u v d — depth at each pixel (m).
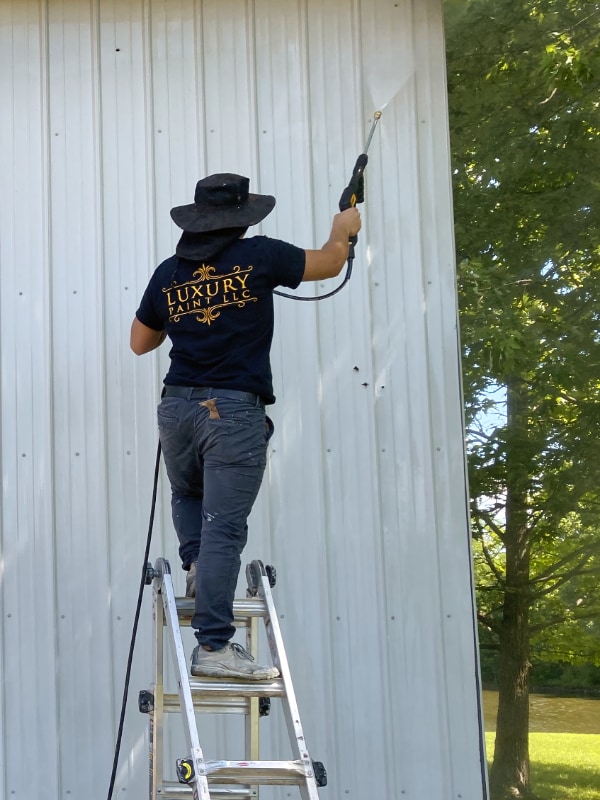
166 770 3.71
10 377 4.00
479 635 3.96
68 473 3.93
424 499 3.85
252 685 2.63
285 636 3.79
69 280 4.06
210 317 2.80
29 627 3.84
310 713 3.74
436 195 4.04
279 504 3.87
